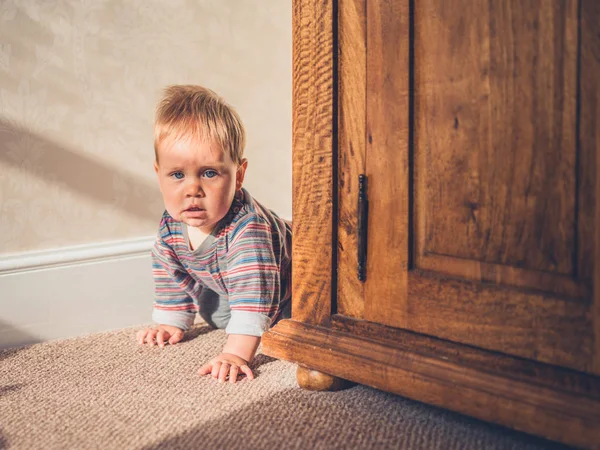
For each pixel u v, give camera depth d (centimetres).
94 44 136
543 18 77
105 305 139
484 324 85
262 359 119
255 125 164
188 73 151
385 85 91
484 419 84
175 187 118
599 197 75
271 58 164
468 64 84
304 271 103
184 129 116
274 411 97
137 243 143
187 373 112
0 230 129
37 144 131
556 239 79
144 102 144
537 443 87
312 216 101
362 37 93
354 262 98
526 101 80
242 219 122
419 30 88
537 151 79
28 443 88
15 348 126
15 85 128
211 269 127
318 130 99
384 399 101
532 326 81
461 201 86
